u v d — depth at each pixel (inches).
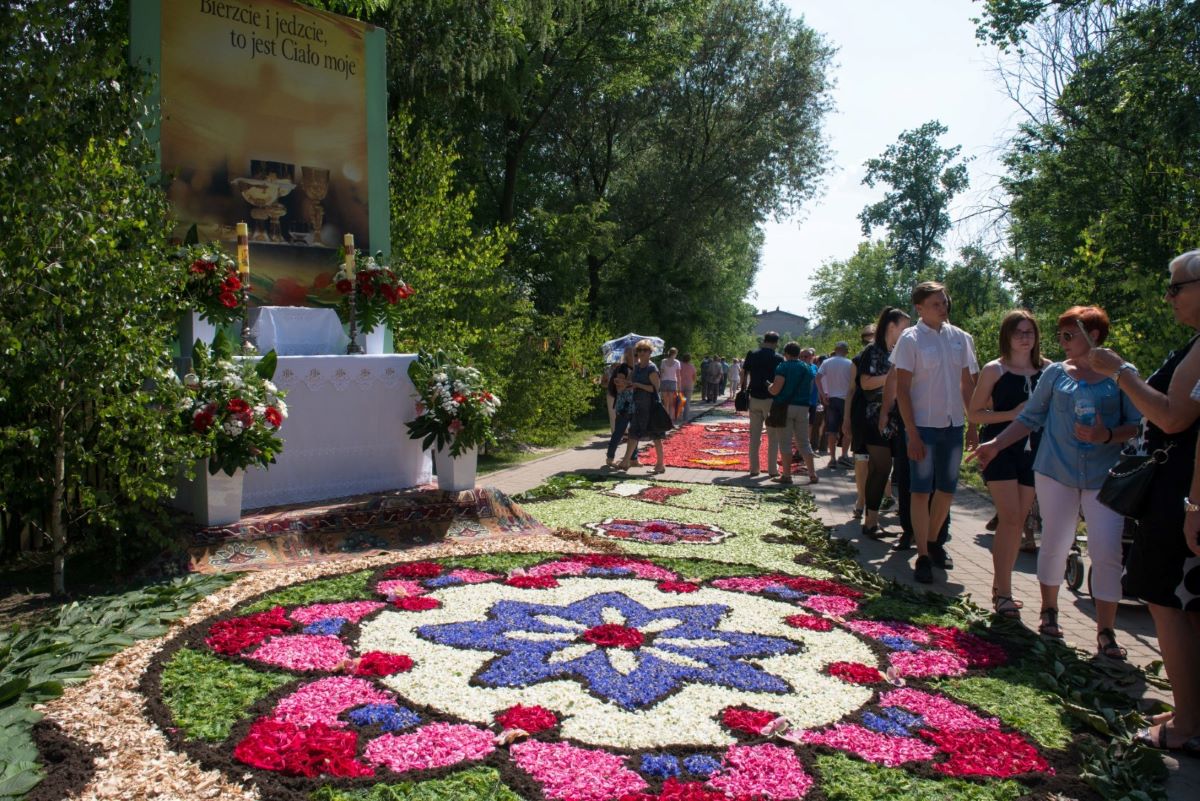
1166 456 157.9
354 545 292.2
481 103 735.1
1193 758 155.1
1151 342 408.2
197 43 354.9
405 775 135.4
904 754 149.8
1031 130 776.9
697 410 1325.0
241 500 288.5
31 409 246.1
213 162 360.5
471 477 335.0
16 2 236.1
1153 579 157.5
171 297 265.1
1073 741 158.6
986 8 760.3
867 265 2610.7
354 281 355.9
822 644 210.1
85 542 276.8
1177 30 629.3
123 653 190.9
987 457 227.9
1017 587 277.1
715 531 353.1
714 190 1305.4
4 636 198.1
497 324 614.9
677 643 206.1
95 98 260.5
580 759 142.6
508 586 252.1
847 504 436.1
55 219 226.2
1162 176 606.9
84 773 134.0
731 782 136.3
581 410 757.3
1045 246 772.6
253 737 145.3
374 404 330.0
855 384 351.6
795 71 1327.5
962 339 279.1
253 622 208.8
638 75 1044.5
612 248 1149.7
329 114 396.5
